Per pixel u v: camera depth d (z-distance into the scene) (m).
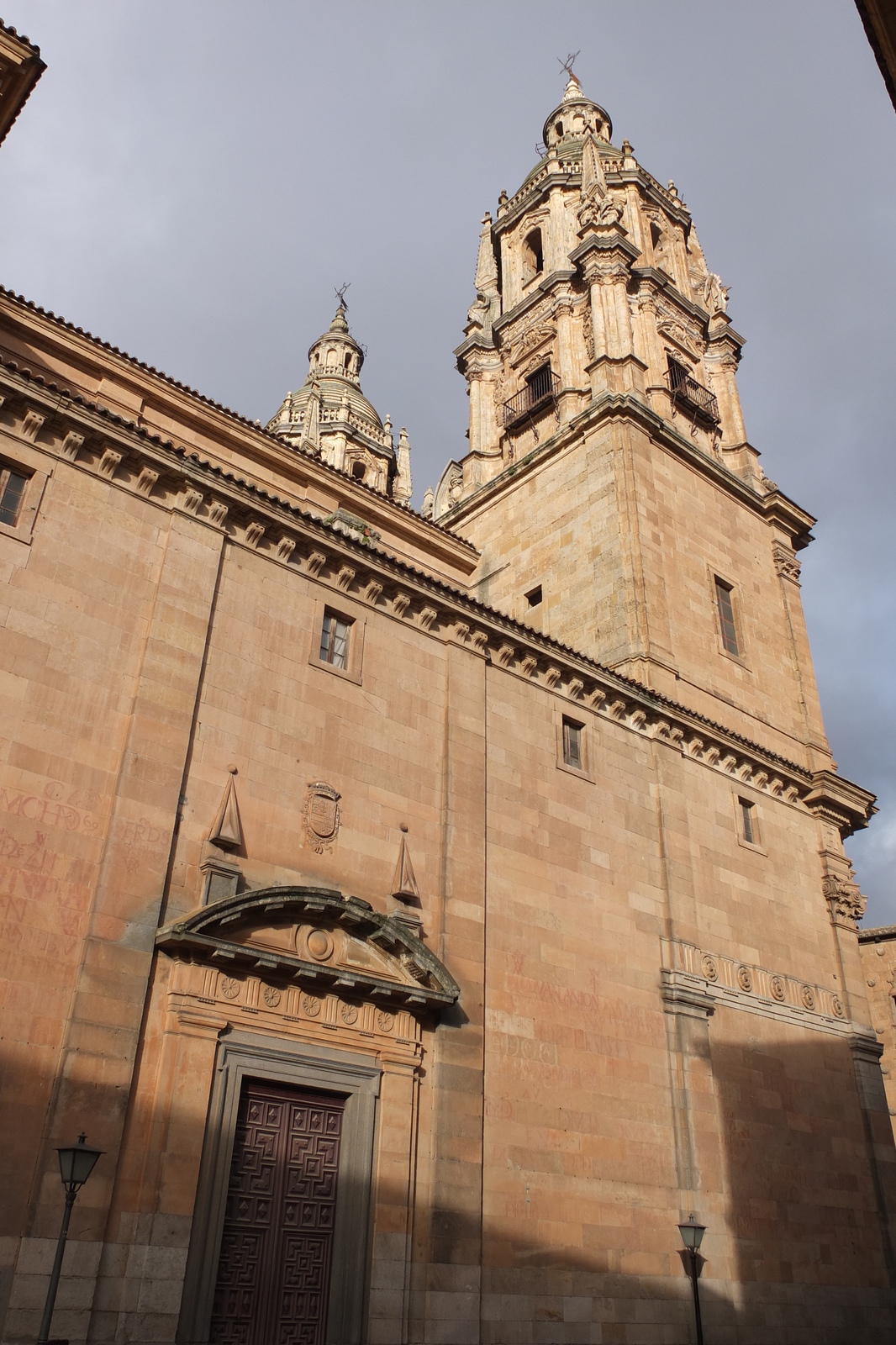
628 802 24.27
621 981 21.97
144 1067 14.24
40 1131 13.03
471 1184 17.36
